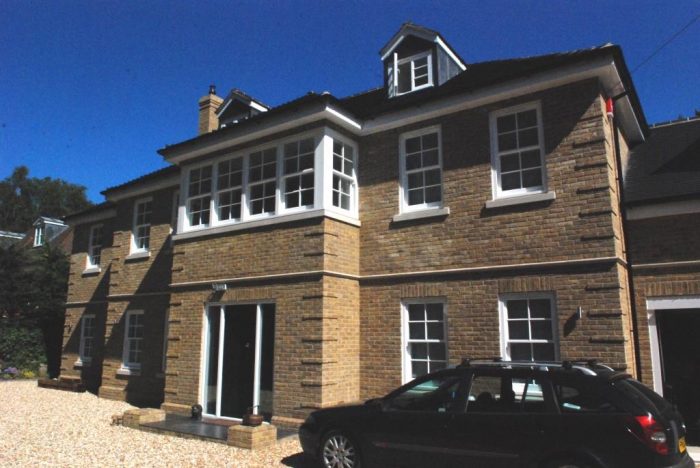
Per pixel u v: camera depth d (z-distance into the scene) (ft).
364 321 37.58
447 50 45.60
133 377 52.08
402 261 36.58
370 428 22.65
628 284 30.78
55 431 34.91
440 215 35.42
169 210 53.83
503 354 31.58
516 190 33.17
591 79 31.24
